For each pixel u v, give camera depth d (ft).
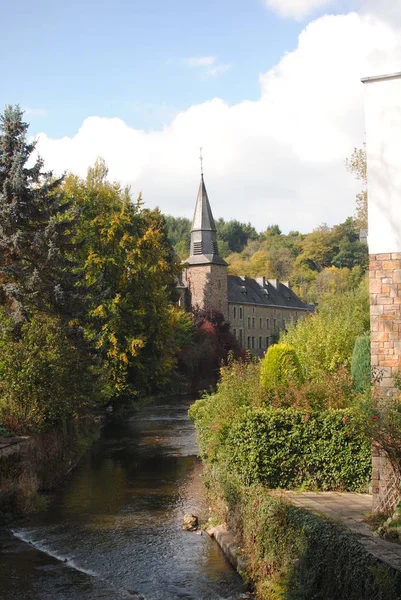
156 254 121.80
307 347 76.59
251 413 43.75
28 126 76.13
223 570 36.17
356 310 85.61
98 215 117.29
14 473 50.96
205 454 55.36
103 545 41.09
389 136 35.35
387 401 32.50
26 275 71.20
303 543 29.48
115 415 116.06
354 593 24.53
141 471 66.54
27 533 43.98
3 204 72.49
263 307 309.42
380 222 35.37
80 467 69.31
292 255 393.70
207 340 208.33
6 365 61.11
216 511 45.44
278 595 29.43
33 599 32.50
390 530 28.53
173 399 165.37
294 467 43.27
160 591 33.24
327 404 45.96
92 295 80.23
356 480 42.52
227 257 424.46
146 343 121.19
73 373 66.03
